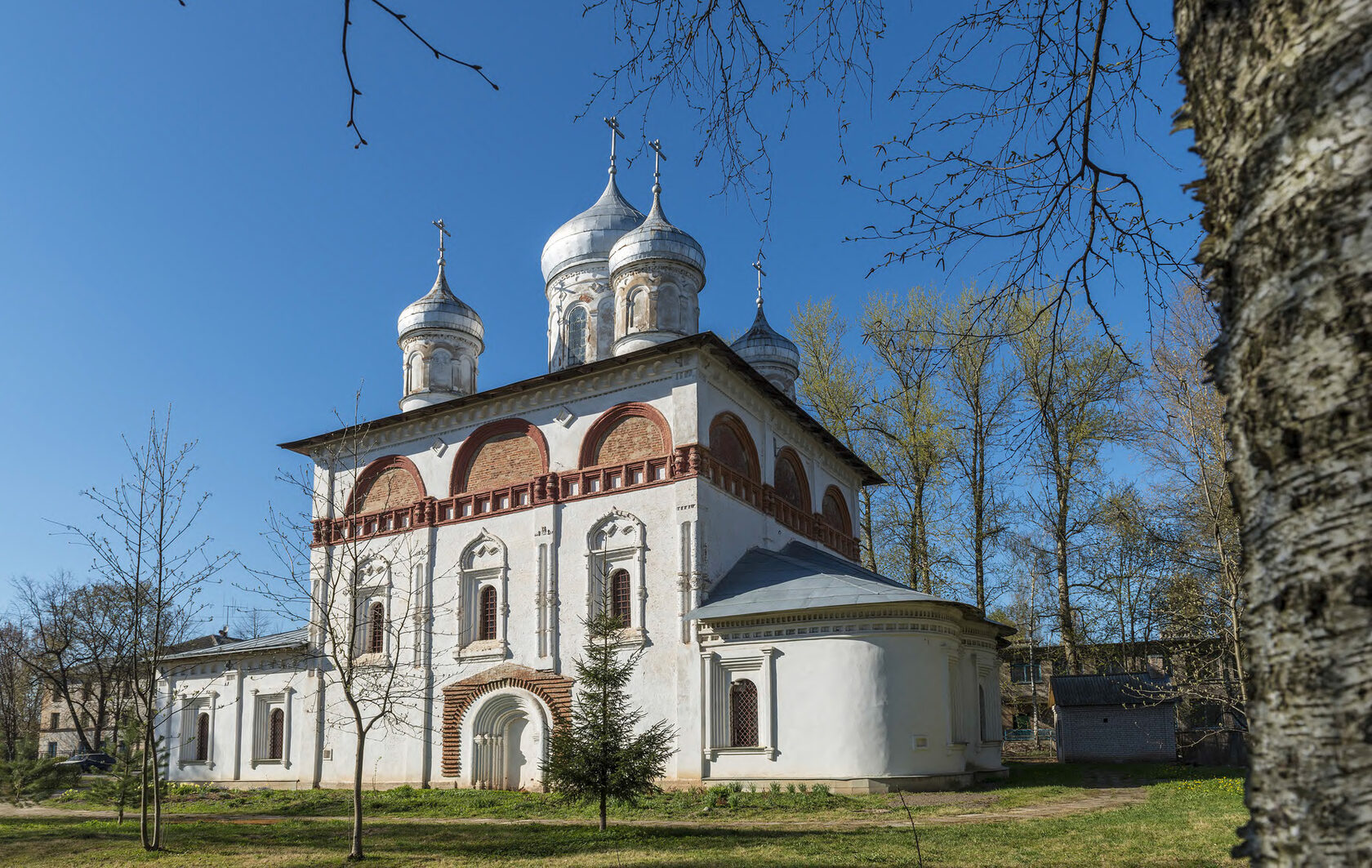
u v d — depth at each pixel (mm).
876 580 29688
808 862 12445
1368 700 2684
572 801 17594
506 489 30000
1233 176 3350
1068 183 7273
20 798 26031
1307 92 3066
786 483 33344
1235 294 3338
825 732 23672
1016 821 16656
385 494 32750
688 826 17578
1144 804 18766
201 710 35375
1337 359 2875
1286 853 2891
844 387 40969
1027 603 52250
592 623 18422
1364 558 2738
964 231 7520
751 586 26500
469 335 39156
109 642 33719
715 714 25031
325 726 31750
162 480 18250
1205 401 23406
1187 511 29047
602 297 38250
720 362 28625
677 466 27000
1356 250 2869
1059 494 36531
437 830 18328
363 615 32156
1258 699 3092
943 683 24281
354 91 4984
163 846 16875
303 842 17203
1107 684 36469
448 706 29234
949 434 37156
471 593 30125
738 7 6781
